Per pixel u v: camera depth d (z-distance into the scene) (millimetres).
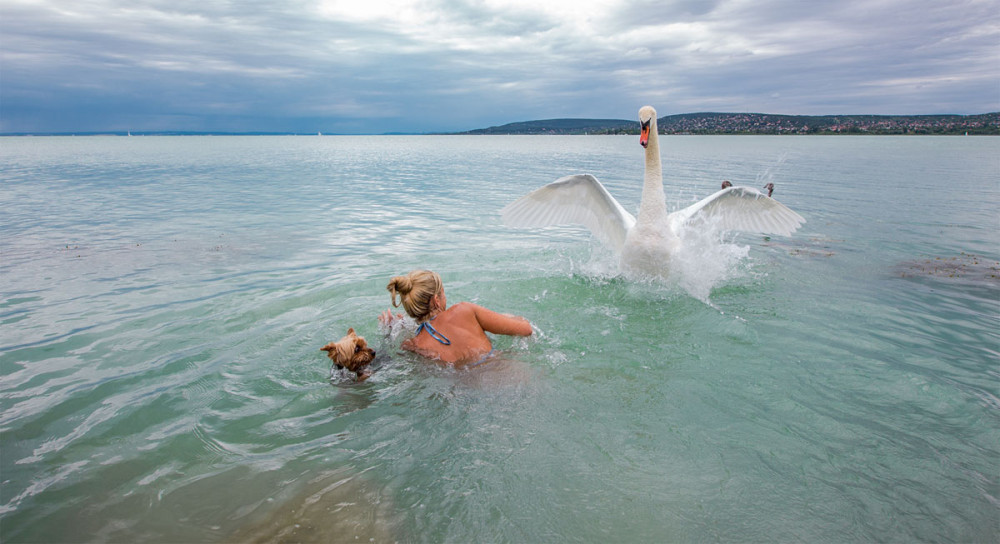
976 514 2662
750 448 3242
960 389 3986
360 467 3057
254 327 5266
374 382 4062
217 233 10570
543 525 2598
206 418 3574
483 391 3918
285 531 2566
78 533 2535
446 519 2643
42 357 4574
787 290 6613
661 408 3711
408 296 4422
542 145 84000
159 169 29125
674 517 2648
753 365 4434
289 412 3656
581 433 3396
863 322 5465
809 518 2639
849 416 3617
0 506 2713
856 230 10805
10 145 83188
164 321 5449
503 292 6379
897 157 36500
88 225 11562
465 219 12289
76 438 3342
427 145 88875
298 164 34031
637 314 5680
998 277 7172
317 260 8227
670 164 31281
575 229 10961
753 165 29891
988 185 18719
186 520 2633
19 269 7680
